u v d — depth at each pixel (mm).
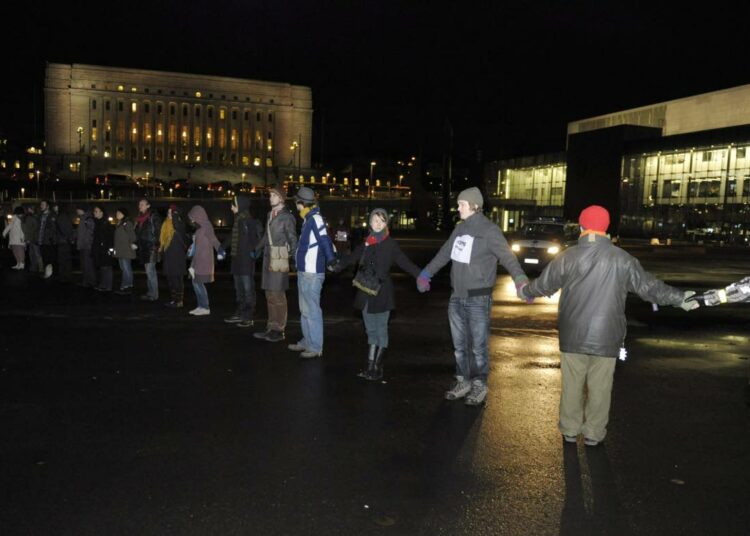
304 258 8344
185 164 151625
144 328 10344
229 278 18500
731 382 7785
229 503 4301
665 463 5156
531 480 4777
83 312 11805
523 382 7570
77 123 147000
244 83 158875
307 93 165250
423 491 4551
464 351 6738
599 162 79125
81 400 6473
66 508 4184
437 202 82500
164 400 6527
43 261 17828
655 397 7059
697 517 4258
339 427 5832
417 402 6656
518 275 6105
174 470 4812
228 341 9453
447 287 17828
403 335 10445
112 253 14773
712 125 76375
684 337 10898
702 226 64875
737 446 5566
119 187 108500
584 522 4156
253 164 160250
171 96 153125
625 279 5234
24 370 7613
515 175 101875
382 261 7367
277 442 5426
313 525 4035
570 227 24719
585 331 5242
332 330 10641
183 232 12469
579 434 5789
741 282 5070
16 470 4762
